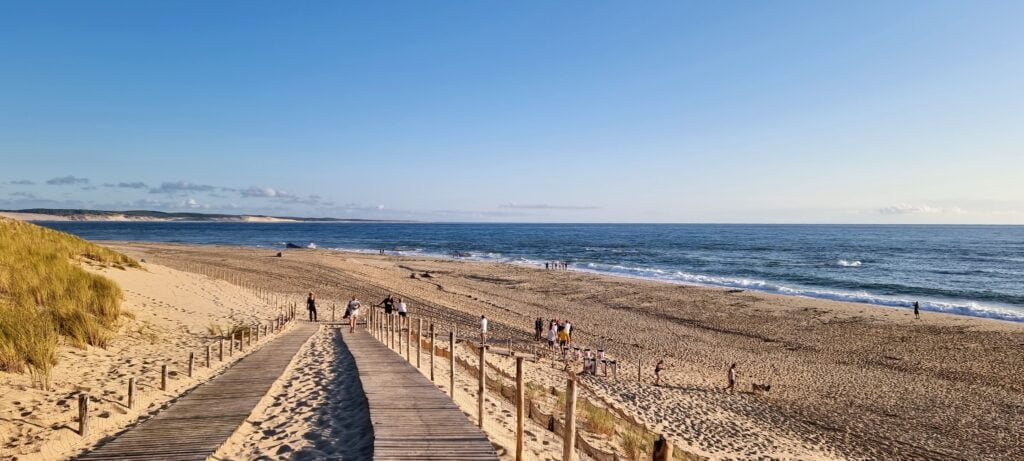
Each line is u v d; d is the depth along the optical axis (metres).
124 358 13.21
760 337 30.53
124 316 17.89
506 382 14.41
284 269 55.66
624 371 22.88
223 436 7.59
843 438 15.60
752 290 50.31
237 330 18.66
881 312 38.06
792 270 69.00
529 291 47.53
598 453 8.65
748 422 16.39
